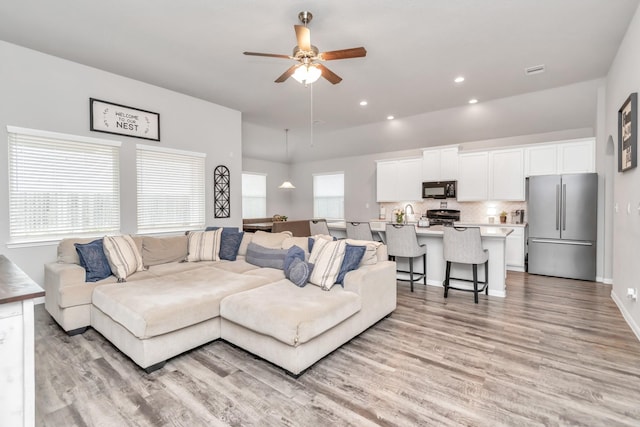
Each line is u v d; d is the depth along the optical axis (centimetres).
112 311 249
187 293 262
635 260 287
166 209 478
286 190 979
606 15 286
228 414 177
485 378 213
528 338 277
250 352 241
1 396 130
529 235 525
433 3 269
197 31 315
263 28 310
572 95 480
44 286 352
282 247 381
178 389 201
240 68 400
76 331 285
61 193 379
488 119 575
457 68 400
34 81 356
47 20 295
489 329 297
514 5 272
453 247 384
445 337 280
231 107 559
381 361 237
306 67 285
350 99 520
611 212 452
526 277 504
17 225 350
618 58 352
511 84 456
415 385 205
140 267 343
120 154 425
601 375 216
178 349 237
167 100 473
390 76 424
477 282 381
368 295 288
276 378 214
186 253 402
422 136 676
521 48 349
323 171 902
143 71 409
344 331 256
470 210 652
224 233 425
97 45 343
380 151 783
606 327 299
